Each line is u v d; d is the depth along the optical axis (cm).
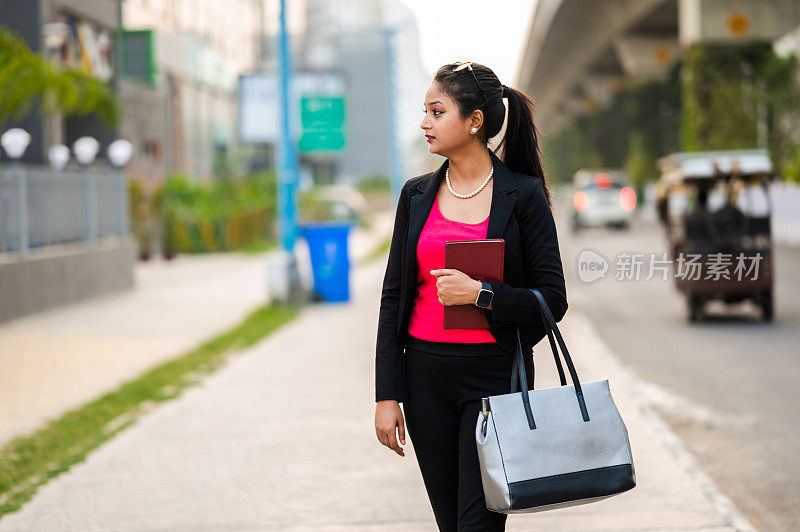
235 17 7875
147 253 3597
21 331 1673
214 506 691
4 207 1812
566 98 11206
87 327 1730
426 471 420
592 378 1152
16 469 802
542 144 427
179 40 5509
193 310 2003
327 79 4100
